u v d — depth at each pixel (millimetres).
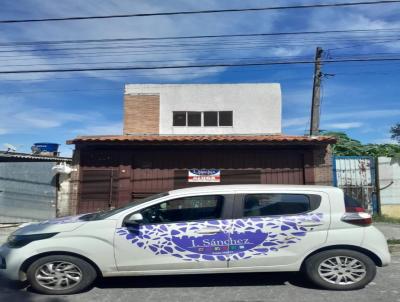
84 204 13344
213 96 21266
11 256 6047
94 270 6145
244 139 12922
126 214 6184
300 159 13422
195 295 6066
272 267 6125
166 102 21344
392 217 14203
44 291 6105
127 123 21188
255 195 6320
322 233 6148
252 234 6113
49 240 6059
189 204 6273
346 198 6383
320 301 5742
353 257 6199
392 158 14555
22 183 13516
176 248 6051
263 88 21188
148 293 6176
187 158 13453
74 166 13445
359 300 5777
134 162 13477
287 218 6184
